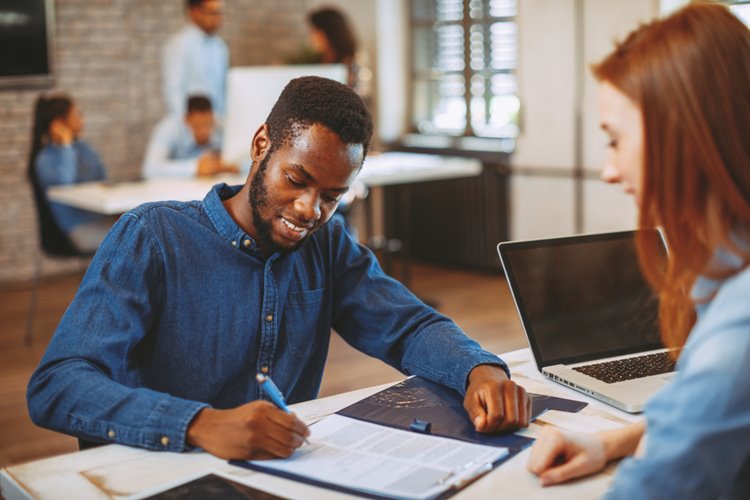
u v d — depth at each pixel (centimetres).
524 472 121
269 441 124
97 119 611
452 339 159
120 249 148
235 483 118
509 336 456
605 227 552
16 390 381
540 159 580
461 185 630
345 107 143
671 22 96
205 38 570
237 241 155
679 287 103
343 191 148
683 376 92
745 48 93
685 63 92
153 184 459
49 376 137
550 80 567
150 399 131
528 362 175
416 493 112
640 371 162
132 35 616
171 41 561
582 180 560
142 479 121
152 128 631
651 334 177
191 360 154
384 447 128
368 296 170
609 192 546
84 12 598
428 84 671
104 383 134
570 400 150
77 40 598
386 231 687
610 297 175
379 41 670
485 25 616
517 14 581
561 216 575
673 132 93
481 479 119
